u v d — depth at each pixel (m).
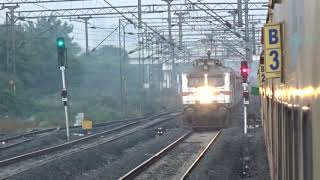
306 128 5.23
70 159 30.02
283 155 8.39
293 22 6.58
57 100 86.38
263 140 37.53
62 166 27.95
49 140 42.28
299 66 5.86
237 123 54.25
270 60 9.39
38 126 63.84
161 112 92.06
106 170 27.56
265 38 9.38
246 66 41.59
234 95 56.38
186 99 49.59
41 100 85.06
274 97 12.31
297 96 6.11
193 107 49.31
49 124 65.94
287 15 7.70
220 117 48.97
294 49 6.47
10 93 70.94
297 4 6.03
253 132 43.88
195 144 39.25
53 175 25.81
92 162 31.25
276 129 11.17
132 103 97.88
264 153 31.27
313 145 4.74
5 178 24.14
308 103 5.09
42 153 34.38
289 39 7.28
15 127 59.41
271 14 14.35
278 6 10.23
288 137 7.39
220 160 29.69
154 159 30.42
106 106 90.19
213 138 42.09
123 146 39.59
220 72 49.03
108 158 34.16
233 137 41.44
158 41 77.94
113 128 57.72
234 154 32.12
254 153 31.64
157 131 51.34
